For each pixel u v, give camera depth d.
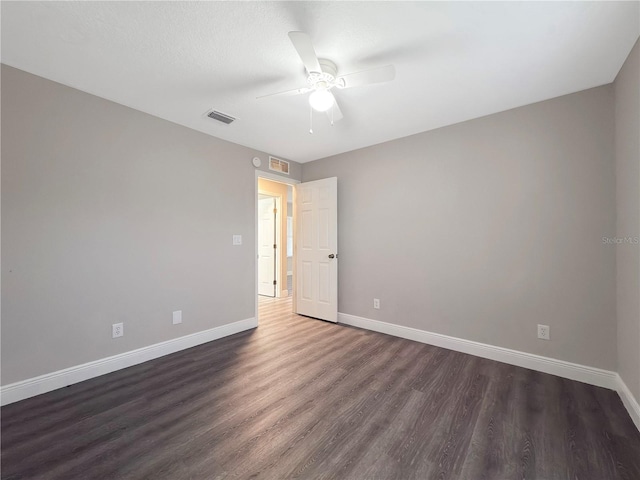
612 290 2.07
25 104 1.95
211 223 3.09
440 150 2.89
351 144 3.41
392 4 1.41
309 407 1.86
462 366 2.45
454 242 2.81
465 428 1.65
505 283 2.52
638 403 1.66
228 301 3.25
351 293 3.63
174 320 2.77
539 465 1.39
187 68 1.93
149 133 2.59
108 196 2.34
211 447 1.50
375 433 1.61
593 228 2.14
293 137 3.17
